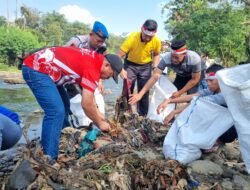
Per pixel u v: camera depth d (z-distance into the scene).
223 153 4.55
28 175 3.14
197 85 6.23
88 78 3.69
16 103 9.90
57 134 3.86
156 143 4.88
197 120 4.07
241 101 3.50
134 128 5.14
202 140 3.99
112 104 9.91
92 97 3.72
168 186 3.34
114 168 3.58
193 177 3.72
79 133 4.43
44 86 3.78
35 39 50.78
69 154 4.20
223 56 22.64
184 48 5.37
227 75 3.71
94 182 3.27
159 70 5.70
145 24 6.26
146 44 6.48
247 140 3.53
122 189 3.28
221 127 3.99
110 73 3.79
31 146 4.10
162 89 5.96
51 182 3.19
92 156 3.94
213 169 3.85
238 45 22.27
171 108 5.92
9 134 3.67
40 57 3.79
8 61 47.84
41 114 7.80
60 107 3.84
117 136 4.65
